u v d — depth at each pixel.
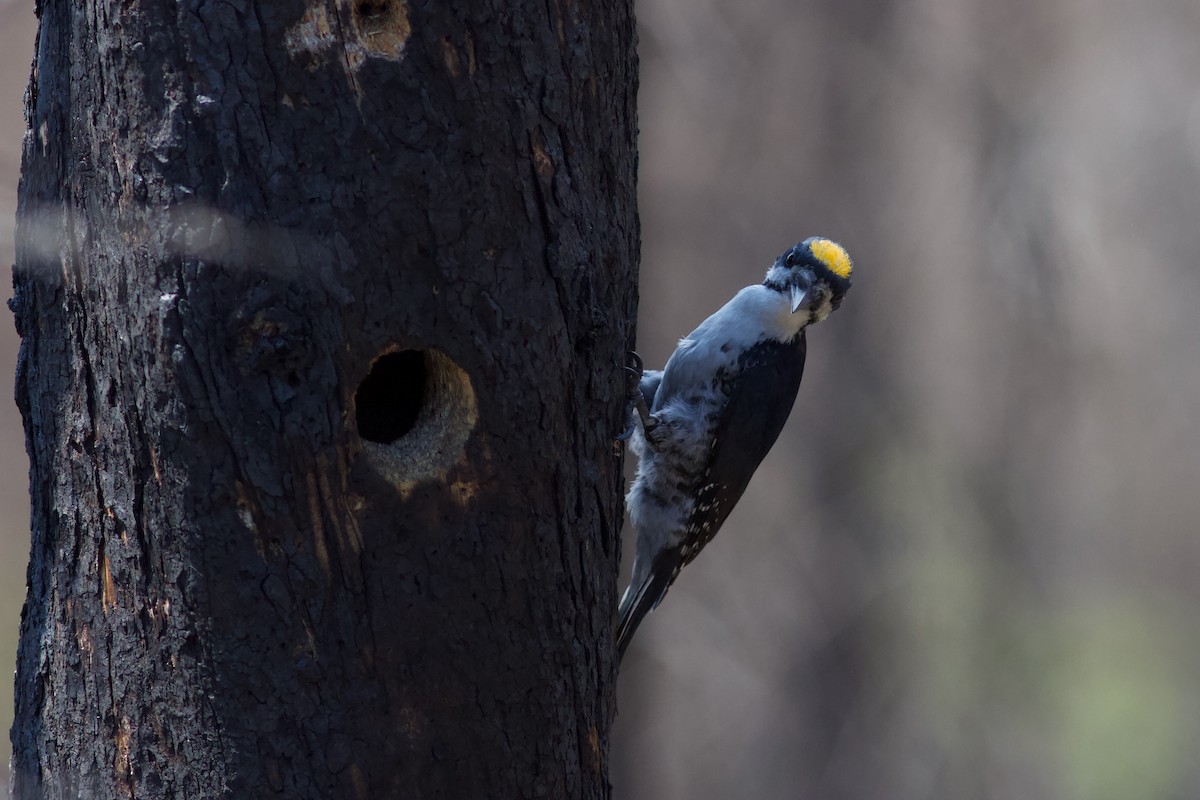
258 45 7.29
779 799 25.17
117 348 7.49
